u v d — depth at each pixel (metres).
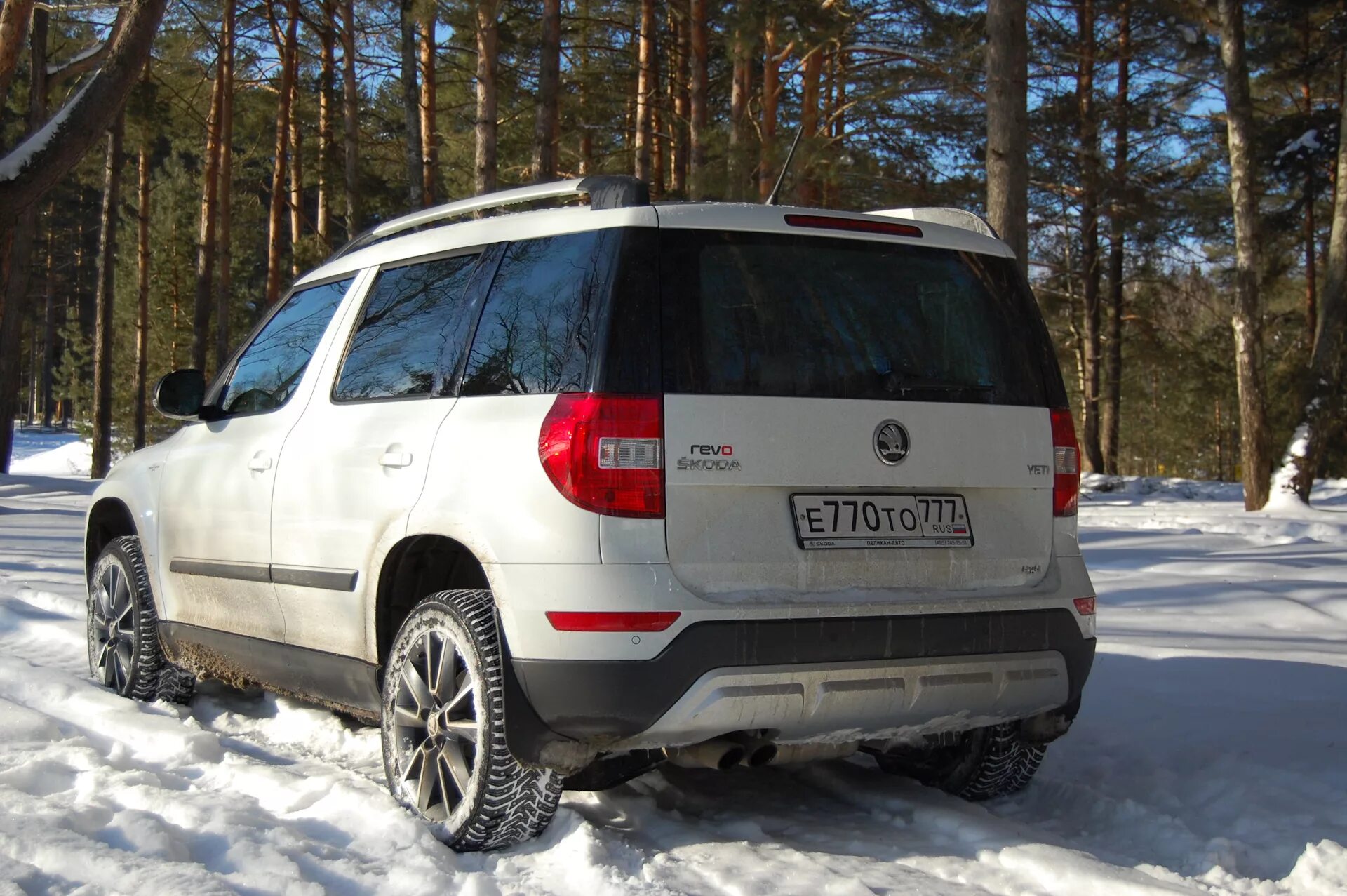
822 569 3.32
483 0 18.58
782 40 16.66
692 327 3.29
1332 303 19.34
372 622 3.81
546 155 18.84
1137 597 8.30
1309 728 4.72
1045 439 3.73
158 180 38.75
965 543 3.54
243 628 4.57
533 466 3.26
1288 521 15.45
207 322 26.89
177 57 26.33
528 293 3.55
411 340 3.95
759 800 4.02
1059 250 32.59
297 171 29.42
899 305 3.60
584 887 3.11
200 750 4.35
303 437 4.23
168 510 5.05
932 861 3.38
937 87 18.78
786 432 3.30
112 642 5.42
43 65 19.03
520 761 3.24
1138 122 29.64
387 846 3.38
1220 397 34.75
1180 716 4.97
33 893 2.93
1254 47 27.98
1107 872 3.19
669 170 30.98
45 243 62.75
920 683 3.36
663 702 3.11
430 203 27.67
